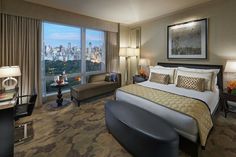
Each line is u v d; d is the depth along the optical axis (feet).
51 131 8.52
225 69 10.52
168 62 15.34
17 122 9.56
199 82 10.22
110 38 18.02
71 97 14.08
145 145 5.68
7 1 10.64
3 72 8.77
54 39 14.46
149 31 17.08
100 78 16.85
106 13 14.34
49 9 12.74
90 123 9.52
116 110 7.72
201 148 6.39
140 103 8.51
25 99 11.98
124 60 19.88
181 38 14.01
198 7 12.68
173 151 5.42
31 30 12.12
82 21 15.02
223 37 11.53
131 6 12.42
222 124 9.22
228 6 11.12
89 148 6.98
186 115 6.43
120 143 7.19
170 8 12.91
